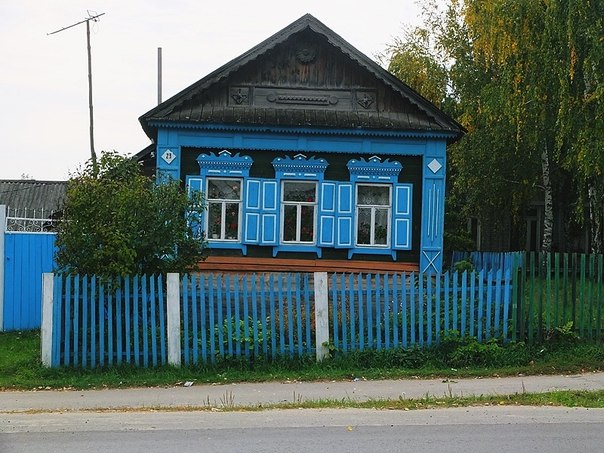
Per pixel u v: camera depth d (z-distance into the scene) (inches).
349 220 794.8
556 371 538.3
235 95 799.7
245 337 549.6
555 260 590.6
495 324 577.0
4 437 351.6
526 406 422.3
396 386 491.8
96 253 537.3
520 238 1489.9
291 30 789.2
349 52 790.5
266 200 791.1
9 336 677.9
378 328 562.6
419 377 523.5
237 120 778.8
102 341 538.3
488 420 382.9
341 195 796.6
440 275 582.6
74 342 537.6
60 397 467.2
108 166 589.0
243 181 791.1
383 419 386.0
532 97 840.9
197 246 587.2
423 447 324.8
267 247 793.6
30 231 722.2
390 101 808.9
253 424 374.9
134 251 545.3
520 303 578.6
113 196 561.0
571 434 351.6
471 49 1134.4
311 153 797.2
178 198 580.7
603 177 922.1
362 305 563.2
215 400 451.8
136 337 539.2
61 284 542.3
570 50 797.2
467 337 570.9
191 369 539.5
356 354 555.2
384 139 797.2
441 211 795.4
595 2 794.8
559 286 591.8
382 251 797.9
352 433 353.1
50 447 329.4
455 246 1259.8
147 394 474.6
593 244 1013.2
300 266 791.1
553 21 802.2
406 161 804.6
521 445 329.4
